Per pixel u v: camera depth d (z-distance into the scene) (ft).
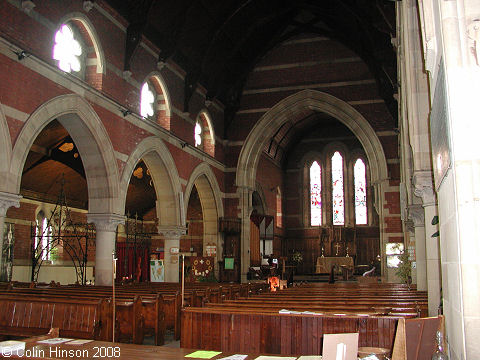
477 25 13.56
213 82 84.89
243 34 80.74
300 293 41.63
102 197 55.42
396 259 80.12
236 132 93.56
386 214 82.79
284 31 92.27
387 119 85.15
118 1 58.03
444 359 14.87
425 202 32.14
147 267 90.02
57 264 76.02
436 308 32.32
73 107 49.60
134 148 61.36
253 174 93.25
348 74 88.38
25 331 28.43
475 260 13.08
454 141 13.50
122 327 33.14
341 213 122.52
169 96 71.67
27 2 43.60
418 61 29.12
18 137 42.39
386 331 21.52
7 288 42.52
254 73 93.91
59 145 67.41
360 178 122.52
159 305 35.32
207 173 84.07
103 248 54.75
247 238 90.27
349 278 109.70
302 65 91.15
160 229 71.87
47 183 73.10
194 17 69.77
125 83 60.34
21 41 43.50
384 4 53.47
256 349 22.82
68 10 50.08
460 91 13.56
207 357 14.14
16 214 67.82
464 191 13.29
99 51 55.06
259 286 63.21
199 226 98.94
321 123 125.08
